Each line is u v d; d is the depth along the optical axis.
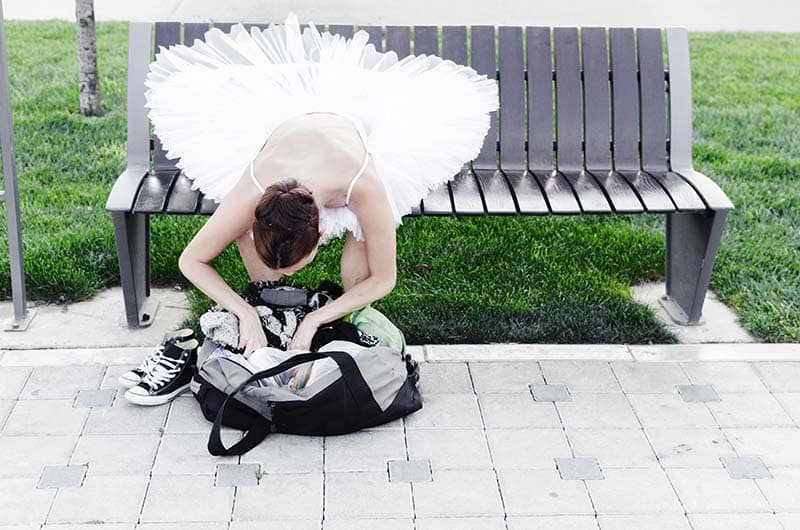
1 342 4.04
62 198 5.23
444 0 9.59
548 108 4.48
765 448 3.48
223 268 4.62
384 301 4.38
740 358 4.05
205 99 3.78
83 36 6.21
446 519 3.08
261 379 3.41
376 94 3.80
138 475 3.25
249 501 3.14
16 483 3.20
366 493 3.19
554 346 4.10
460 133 3.85
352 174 3.28
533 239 4.98
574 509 3.15
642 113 4.49
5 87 3.94
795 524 3.11
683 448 3.47
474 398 3.72
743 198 5.45
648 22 9.23
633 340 4.18
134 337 4.12
